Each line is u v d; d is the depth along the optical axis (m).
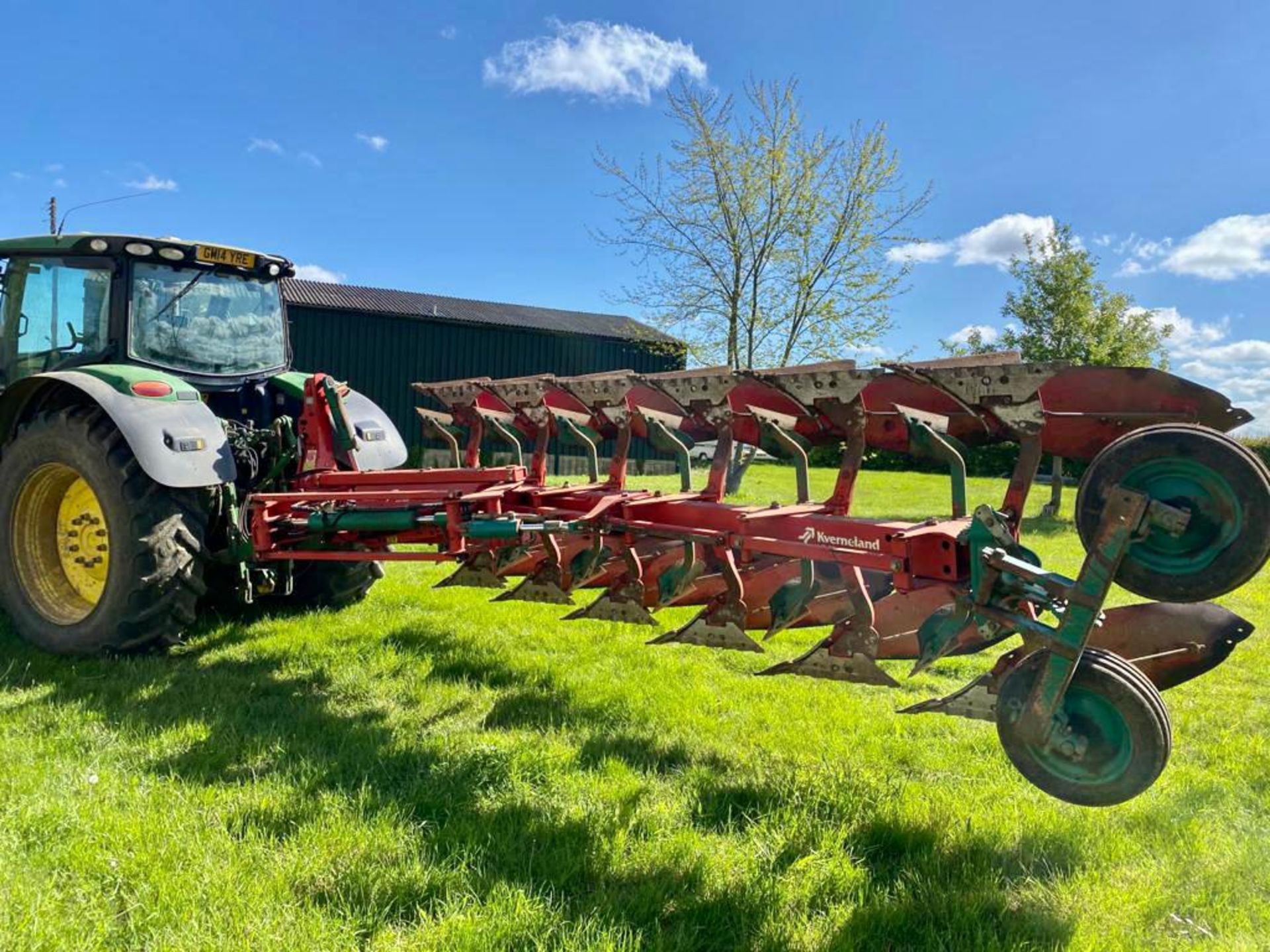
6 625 5.00
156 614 4.36
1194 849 2.71
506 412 4.64
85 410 4.49
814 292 14.75
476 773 3.07
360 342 20.62
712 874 2.46
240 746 3.24
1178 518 2.34
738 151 14.36
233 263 5.27
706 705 3.97
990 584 2.73
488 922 2.13
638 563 3.89
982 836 2.73
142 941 2.04
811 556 3.21
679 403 3.68
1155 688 2.70
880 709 4.02
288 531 4.38
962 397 2.85
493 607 5.80
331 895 2.25
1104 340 23.75
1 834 2.46
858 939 2.18
